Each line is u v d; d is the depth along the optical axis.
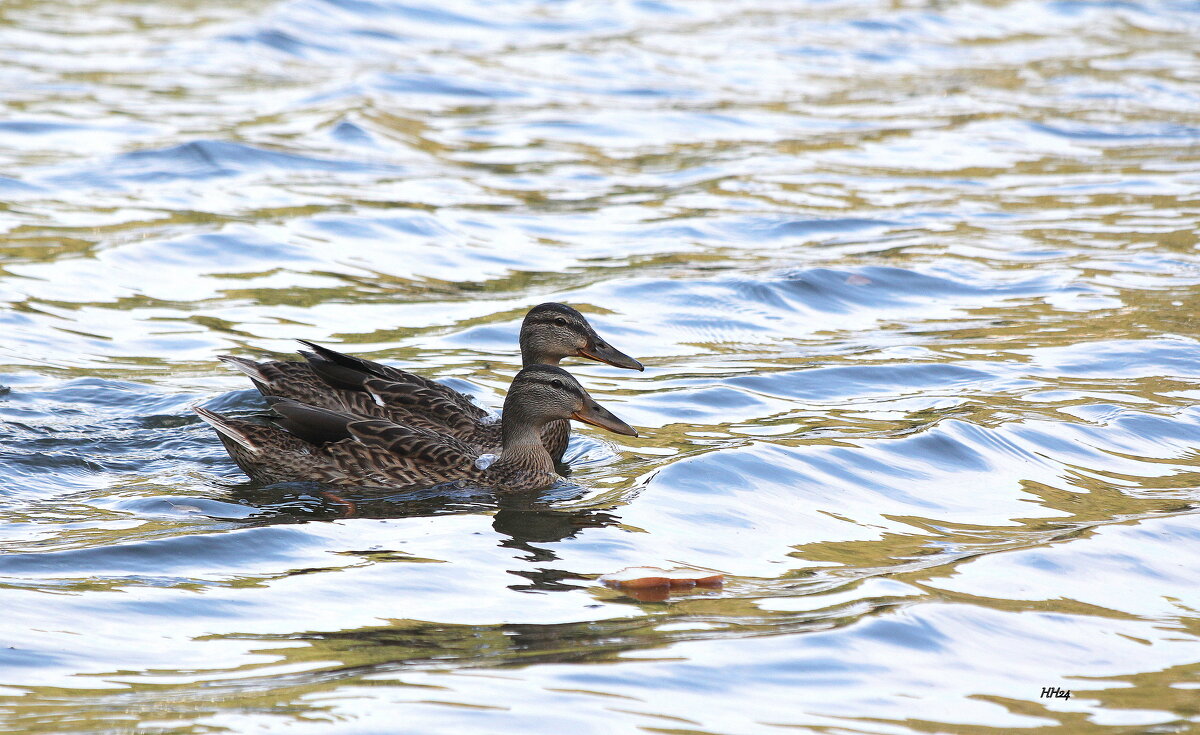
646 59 35.31
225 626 9.40
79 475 12.68
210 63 32.66
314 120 28.05
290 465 12.80
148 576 10.22
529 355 15.63
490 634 9.30
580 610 9.73
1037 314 18.31
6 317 17.22
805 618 9.55
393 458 12.92
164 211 22.16
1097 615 9.77
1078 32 40.62
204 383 15.38
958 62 36.47
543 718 8.08
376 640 9.20
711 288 19.27
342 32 36.09
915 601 9.82
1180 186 25.34
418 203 23.30
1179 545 11.09
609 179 25.50
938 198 24.59
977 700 8.49
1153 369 16.00
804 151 27.75
